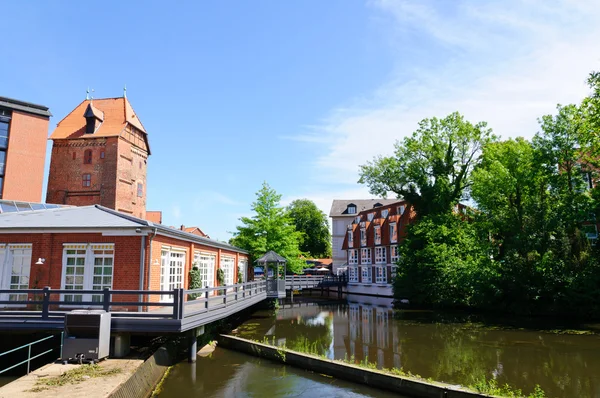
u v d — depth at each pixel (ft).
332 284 152.87
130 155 138.92
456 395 32.09
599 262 83.05
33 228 51.06
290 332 71.00
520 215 95.91
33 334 43.52
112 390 27.50
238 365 45.75
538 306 89.35
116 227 50.19
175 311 40.19
